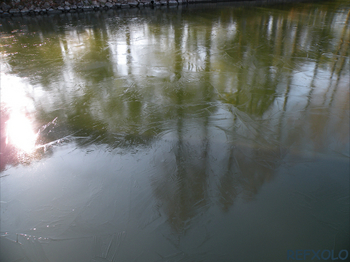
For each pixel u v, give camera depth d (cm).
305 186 199
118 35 629
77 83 379
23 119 291
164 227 171
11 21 807
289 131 262
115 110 307
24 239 165
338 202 186
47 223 175
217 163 222
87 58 481
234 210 181
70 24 755
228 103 317
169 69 424
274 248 157
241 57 472
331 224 171
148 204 187
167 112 301
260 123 277
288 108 303
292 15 819
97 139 257
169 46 541
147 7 1012
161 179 208
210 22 744
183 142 250
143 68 430
